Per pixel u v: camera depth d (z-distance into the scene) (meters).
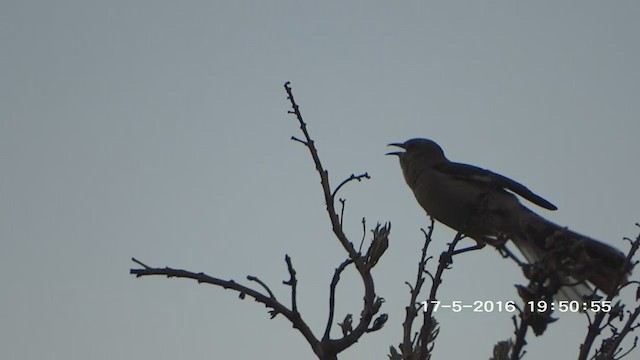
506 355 9.22
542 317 7.88
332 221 10.37
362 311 9.87
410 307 9.77
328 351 9.66
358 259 10.09
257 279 10.05
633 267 9.62
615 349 9.29
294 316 9.83
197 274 9.99
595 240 10.07
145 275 9.95
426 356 9.44
